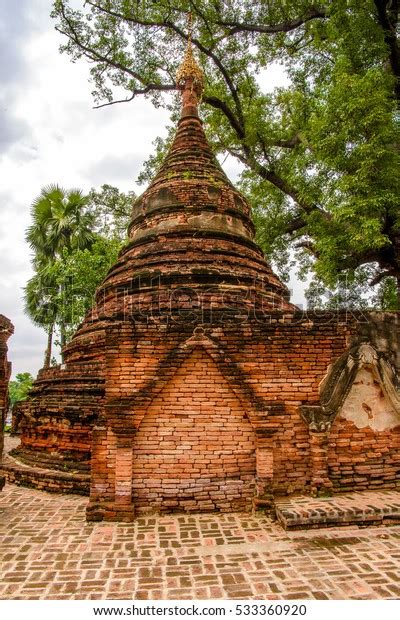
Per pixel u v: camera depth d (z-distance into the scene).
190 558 5.36
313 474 7.15
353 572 4.96
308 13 16.75
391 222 12.38
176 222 10.94
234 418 7.23
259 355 7.40
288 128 18.73
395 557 5.37
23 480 9.09
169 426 7.13
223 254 10.23
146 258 10.33
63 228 24.92
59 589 4.62
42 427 9.68
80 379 9.64
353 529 6.26
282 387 7.34
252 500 7.00
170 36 18.19
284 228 20.00
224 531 6.22
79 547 5.73
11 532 6.32
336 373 7.42
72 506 7.61
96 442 7.04
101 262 20.16
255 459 7.16
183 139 13.10
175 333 7.33
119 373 7.17
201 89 14.34
